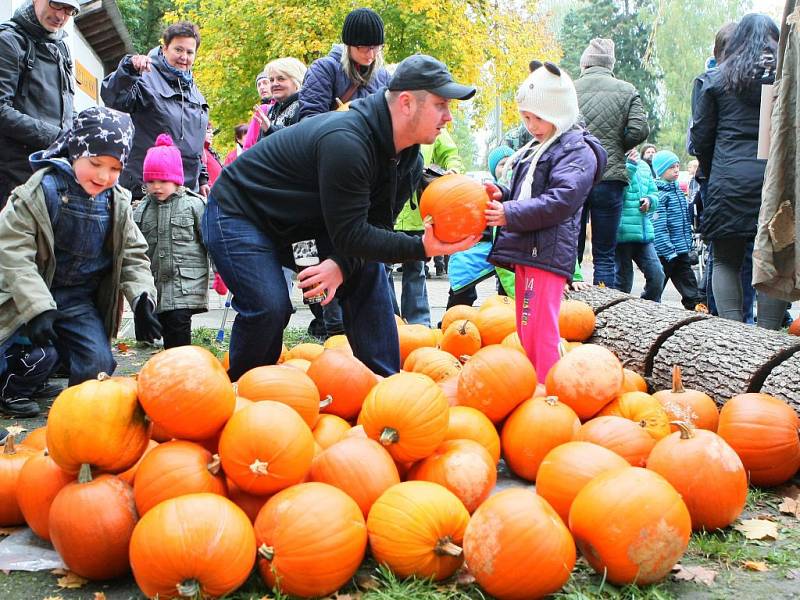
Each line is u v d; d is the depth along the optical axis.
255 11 20.12
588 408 3.86
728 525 3.20
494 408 3.76
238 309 3.94
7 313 3.99
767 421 3.60
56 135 5.85
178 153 6.16
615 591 2.69
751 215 5.93
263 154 3.86
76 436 2.79
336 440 3.45
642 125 7.66
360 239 3.65
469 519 2.80
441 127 3.63
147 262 4.52
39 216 4.10
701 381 4.59
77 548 2.71
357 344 4.35
